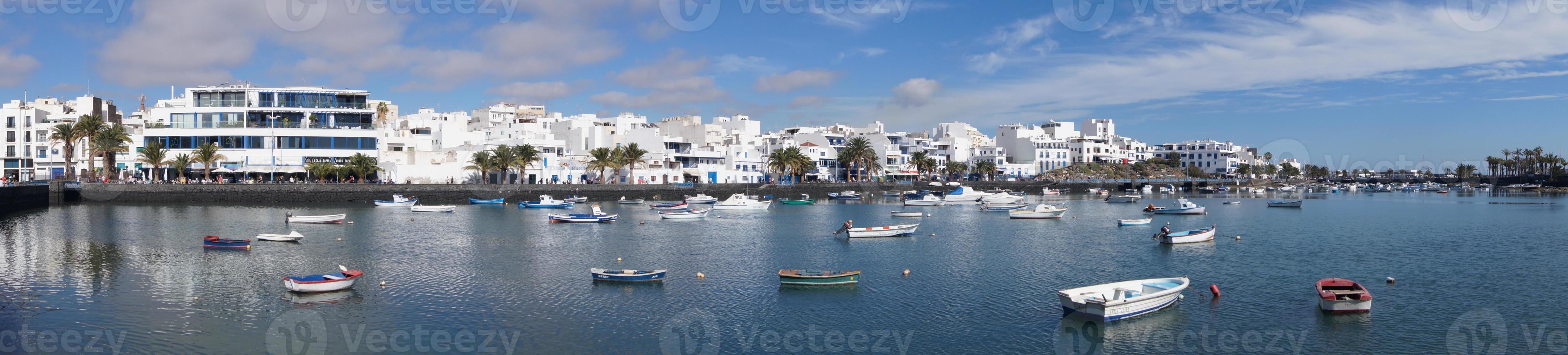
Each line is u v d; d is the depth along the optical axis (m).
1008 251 65.50
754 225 90.50
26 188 103.00
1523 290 47.78
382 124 178.38
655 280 49.84
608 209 120.19
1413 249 67.06
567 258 61.09
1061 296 41.19
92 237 72.19
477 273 53.12
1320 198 182.00
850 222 76.00
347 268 54.88
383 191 128.75
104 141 123.44
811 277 48.38
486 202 129.62
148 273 51.91
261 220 92.75
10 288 46.50
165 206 115.44
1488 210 125.75
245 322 39.50
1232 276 52.53
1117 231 82.50
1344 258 61.25
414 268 55.03
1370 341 37.03
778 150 178.12
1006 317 41.16
